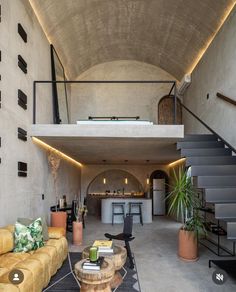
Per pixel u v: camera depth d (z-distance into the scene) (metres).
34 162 5.66
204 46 7.39
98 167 12.05
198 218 4.85
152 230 7.69
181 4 6.61
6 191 4.19
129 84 10.34
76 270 2.80
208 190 4.30
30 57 5.43
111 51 9.76
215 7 5.97
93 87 10.33
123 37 9.00
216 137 6.09
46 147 6.59
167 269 4.25
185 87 9.37
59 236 4.41
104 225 8.54
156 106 10.23
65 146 6.93
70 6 6.45
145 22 8.04
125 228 4.63
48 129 5.46
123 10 7.57
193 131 8.55
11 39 4.45
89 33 8.12
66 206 7.57
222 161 5.27
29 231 3.69
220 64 6.30
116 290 3.45
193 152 5.56
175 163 10.64
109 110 10.23
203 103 7.55
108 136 5.58
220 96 6.04
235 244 5.05
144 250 5.43
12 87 4.48
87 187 11.95
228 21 5.85
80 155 8.84
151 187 11.76
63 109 8.37
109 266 2.90
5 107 4.18
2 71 4.07
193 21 6.90
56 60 7.47
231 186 4.64
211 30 6.68
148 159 9.91
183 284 3.65
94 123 5.62
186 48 8.13
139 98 10.29
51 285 3.54
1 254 3.38
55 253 3.79
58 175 7.71
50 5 5.91
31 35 5.50
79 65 9.56
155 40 8.72
